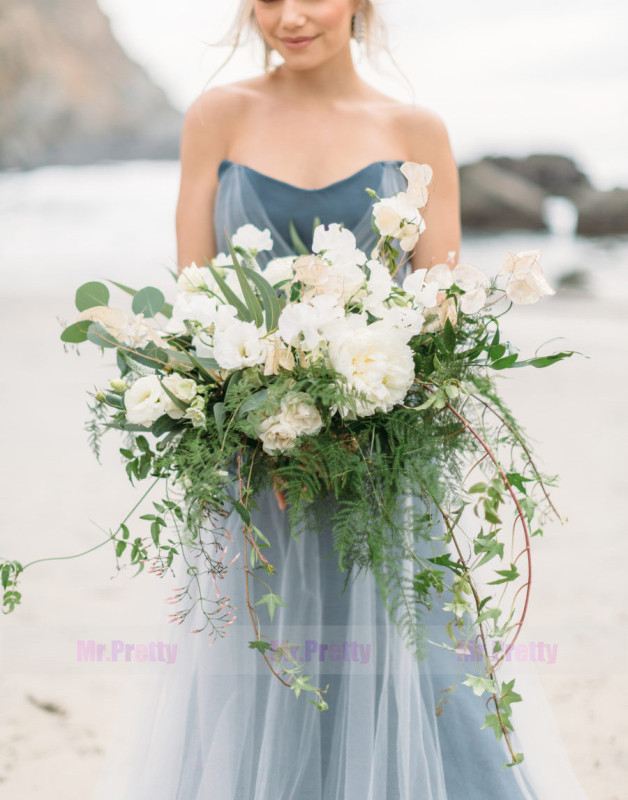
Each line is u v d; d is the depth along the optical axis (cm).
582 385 719
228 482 141
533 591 353
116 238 1708
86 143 2702
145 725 180
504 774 173
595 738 255
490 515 121
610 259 1647
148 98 2744
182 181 206
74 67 2680
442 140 201
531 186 1920
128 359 145
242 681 169
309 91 201
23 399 667
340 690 169
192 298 146
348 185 191
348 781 163
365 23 206
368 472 140
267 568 140
